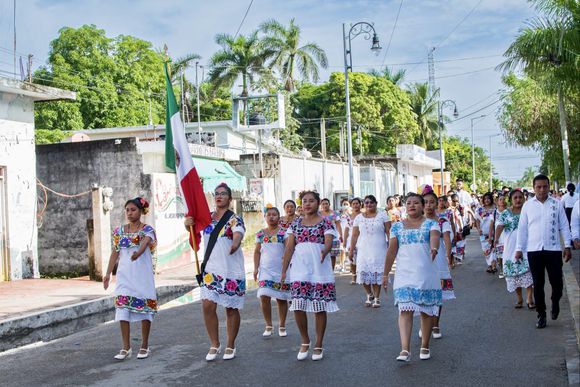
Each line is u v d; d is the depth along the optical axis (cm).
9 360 816
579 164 2362
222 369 720
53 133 3509
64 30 4144
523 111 2509
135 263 791
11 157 1617
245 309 1153
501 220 1060
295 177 3025
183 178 803
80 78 4053
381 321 981
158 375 704
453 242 1702
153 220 1903
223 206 774
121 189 1938
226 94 4978
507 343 800
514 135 2569
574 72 1598
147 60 4400
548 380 630
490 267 1565
